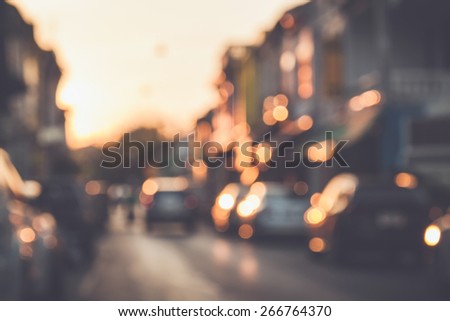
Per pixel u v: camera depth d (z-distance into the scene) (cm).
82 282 2014
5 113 5031
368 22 4150
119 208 6631
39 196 1686
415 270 2169
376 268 2228
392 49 3747
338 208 2277
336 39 4453
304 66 5106
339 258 2250
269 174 5481
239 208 3553
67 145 8625
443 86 3712
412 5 3572
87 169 8275
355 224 2200
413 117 3566
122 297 1706
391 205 2200
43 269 1473
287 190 3347
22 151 5681
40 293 1472
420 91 3700
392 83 3697
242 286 1891
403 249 2188
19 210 1404
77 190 2633
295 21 5188
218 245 3272
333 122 4400
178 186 4691
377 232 2188
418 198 2220
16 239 1297
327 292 1756
